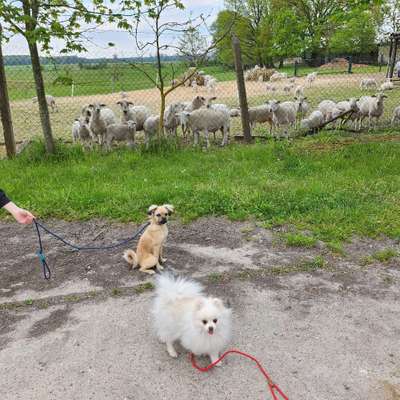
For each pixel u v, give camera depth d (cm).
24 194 660
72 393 287
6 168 793
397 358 311
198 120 983
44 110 831
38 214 597
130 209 596
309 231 521
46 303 394
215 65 1645
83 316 373
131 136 975
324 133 1050
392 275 424
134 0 798
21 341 342
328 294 394
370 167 729
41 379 300
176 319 309
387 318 357
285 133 1120
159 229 439
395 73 3309
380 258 452
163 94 930
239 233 526
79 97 2375
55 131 1358
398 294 392
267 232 524
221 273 436
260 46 4791
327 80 3066
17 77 1338
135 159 834
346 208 562
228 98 2147
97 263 469
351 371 299
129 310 379
